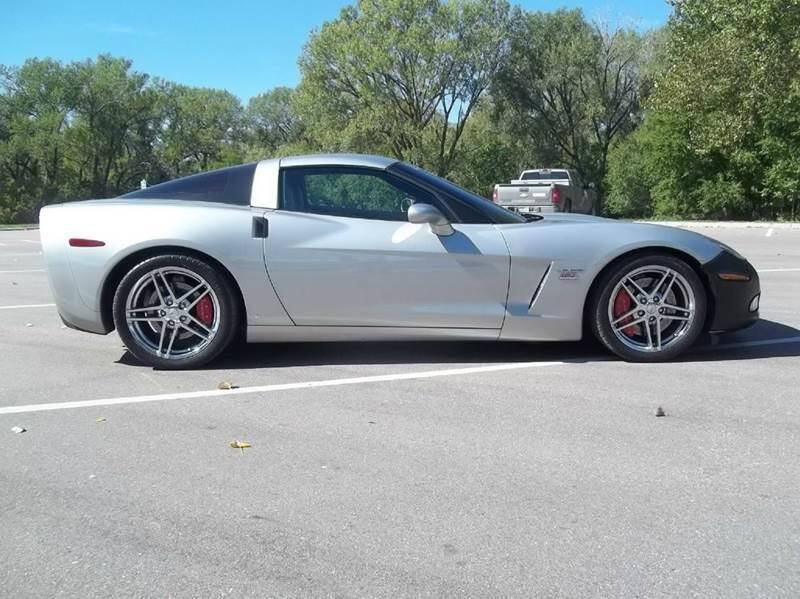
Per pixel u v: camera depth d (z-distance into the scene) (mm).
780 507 2873
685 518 2795
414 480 3158
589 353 5215
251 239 4730
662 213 25672
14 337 6109
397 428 3779
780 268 10320
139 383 4656
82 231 4840
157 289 4852
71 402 4285
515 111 37656
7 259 14297
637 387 4395
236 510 2914
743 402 4094
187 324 4895
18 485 3170
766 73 20125
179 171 63906
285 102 64750
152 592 2373
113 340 5973
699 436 3600
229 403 4230
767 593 2312
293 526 2779
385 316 4773
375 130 34469
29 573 2492
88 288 4848
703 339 5609
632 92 36000
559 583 2381
